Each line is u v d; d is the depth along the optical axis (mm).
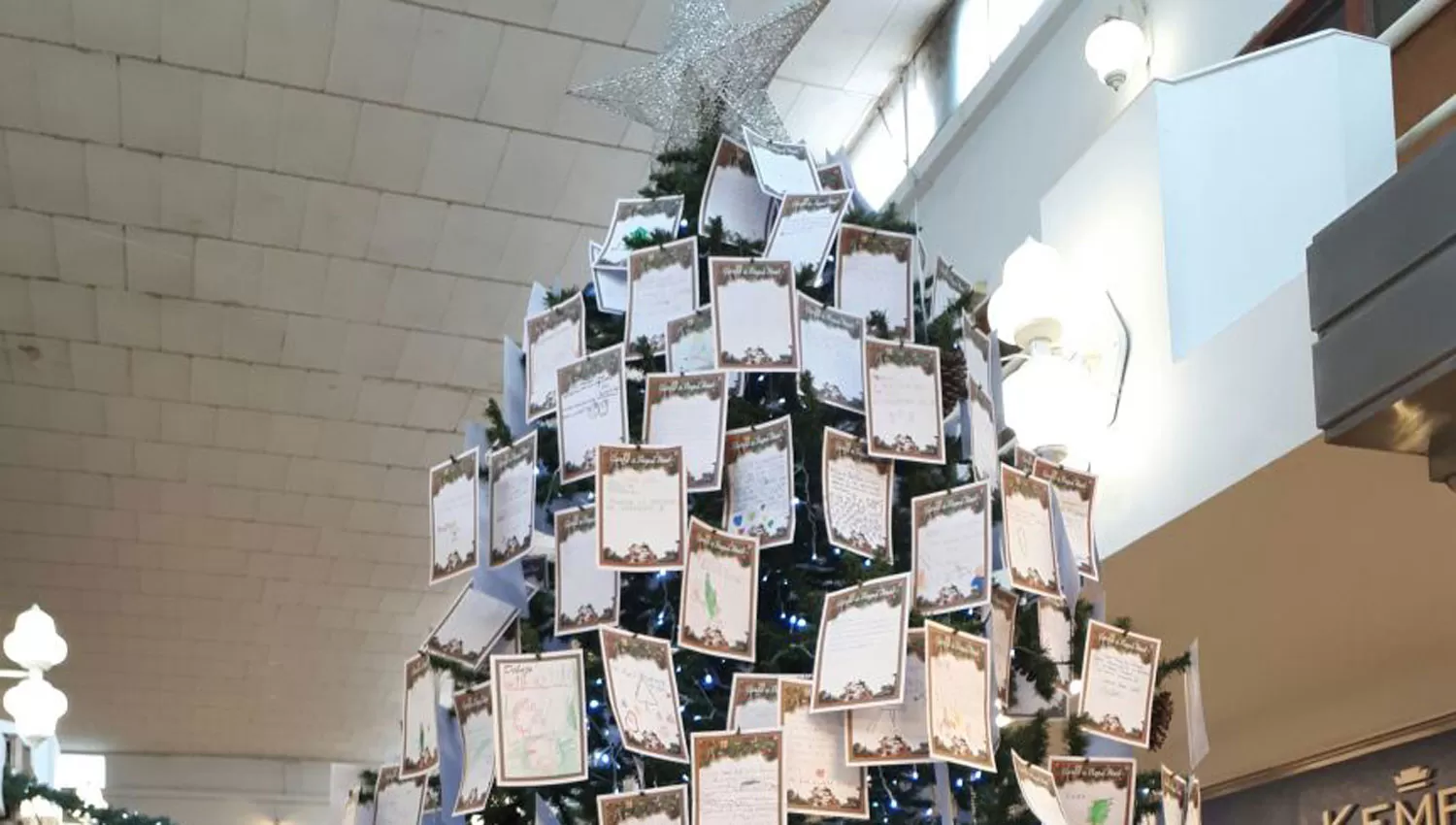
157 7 6363
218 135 7098
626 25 6551
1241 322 3545
